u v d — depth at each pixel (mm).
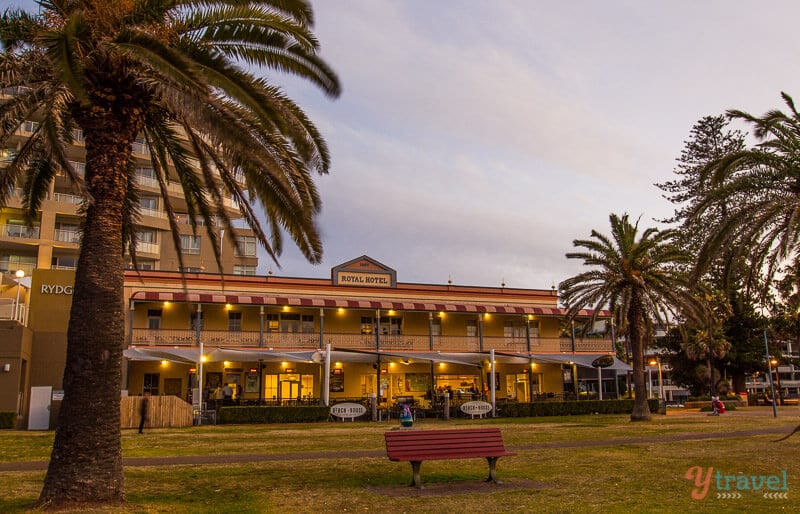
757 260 18984
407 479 12102
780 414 34438
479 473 12836
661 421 29031
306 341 38812
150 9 10461
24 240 52312
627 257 31312
